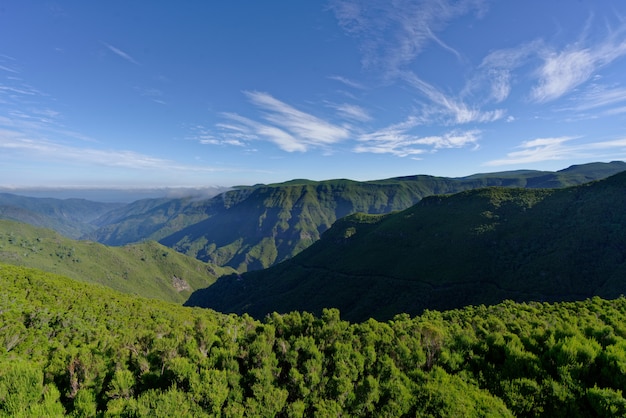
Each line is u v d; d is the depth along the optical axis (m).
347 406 19.83
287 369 26.12
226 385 20.86
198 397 19.31
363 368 24.56
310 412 20.92
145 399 18.36
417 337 30.03
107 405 19.41
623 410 13.25
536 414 15.73
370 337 29.67
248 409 19.50
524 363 18.98
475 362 21.20
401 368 23.86
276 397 20.20
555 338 20.73
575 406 14.96
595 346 18.41
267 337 28.42
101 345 29.56
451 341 25.42
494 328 35.41
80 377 21.72
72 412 19.02
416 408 18.06
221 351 25.05
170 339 26.17
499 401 16.77
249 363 24.77
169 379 21.50
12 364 20.03
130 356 26.02
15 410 17.06
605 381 16.12
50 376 21.38
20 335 39.44
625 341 18.53
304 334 31.72
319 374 23.45
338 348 25.86
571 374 16.53
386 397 19.14
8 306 50.09
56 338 43.06
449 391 17.95
